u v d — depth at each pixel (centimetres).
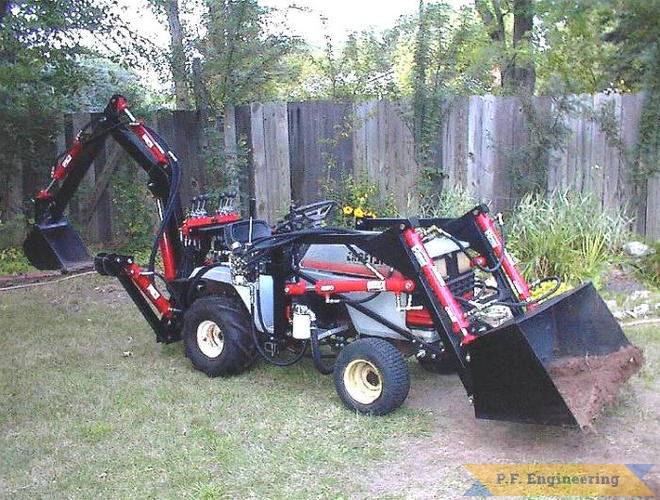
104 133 604
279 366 536
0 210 940
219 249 575
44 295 788
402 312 470
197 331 551
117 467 406
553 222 779
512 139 893
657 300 696
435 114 875
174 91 978
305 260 508
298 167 914
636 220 890
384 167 902
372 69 962
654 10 929
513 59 1025
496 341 392
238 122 915
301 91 1025
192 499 371
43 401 498
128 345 624
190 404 491
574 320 419
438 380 534
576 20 1012
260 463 407
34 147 945
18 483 391
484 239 493
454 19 969
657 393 493
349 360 471
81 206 967
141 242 958
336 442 432
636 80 982
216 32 906
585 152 886
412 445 429
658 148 862
